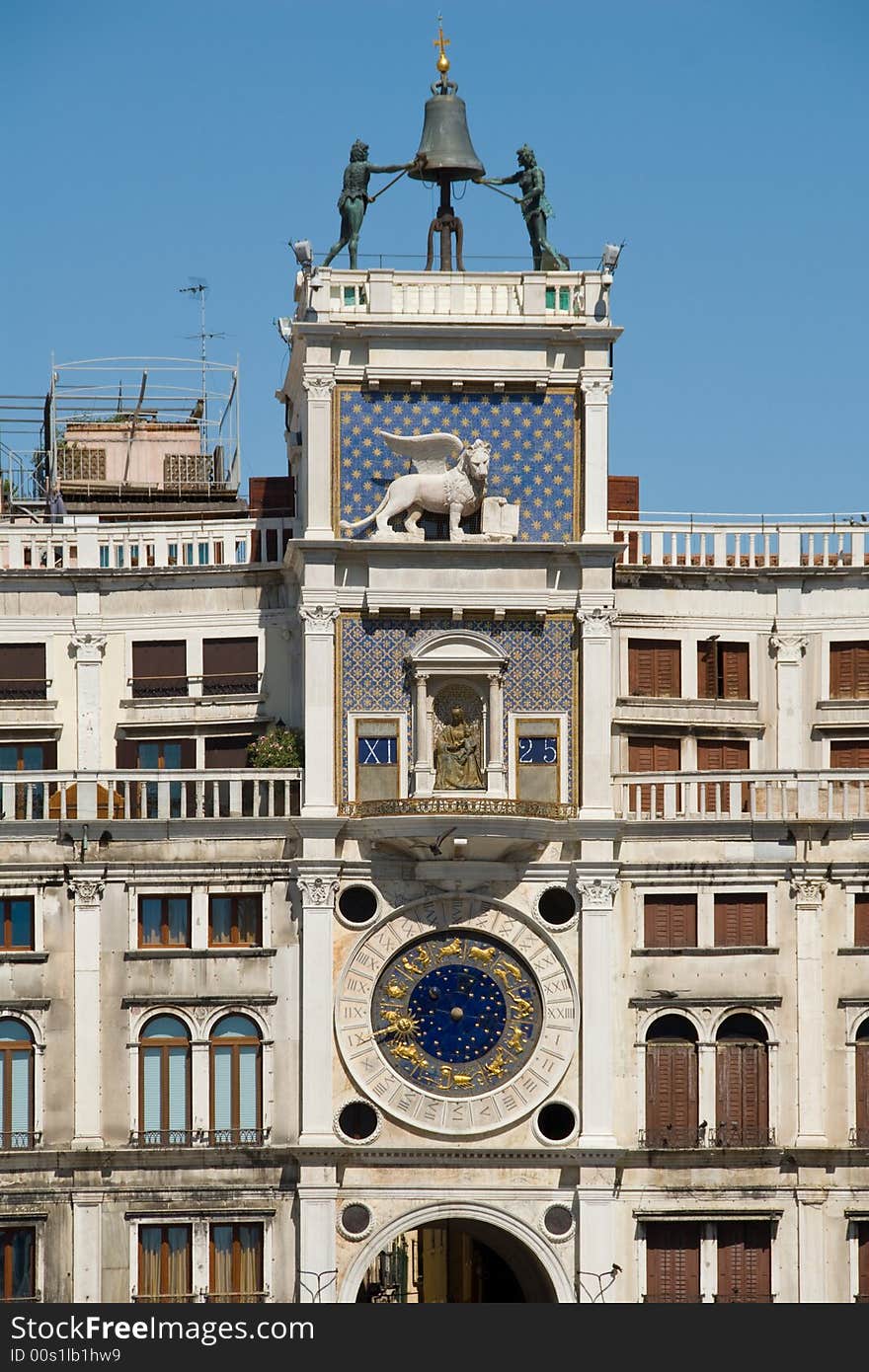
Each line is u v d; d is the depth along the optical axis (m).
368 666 81.94
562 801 82.00
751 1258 81.00
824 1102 81.31
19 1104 80.69
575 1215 80.56
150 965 81.00
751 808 82.12
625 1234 80.69
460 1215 80.31
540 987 81.44
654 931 82.00
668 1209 80.62
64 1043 80.75
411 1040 81.00
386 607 81.75
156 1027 81.06
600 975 81.31
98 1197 80.12
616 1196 80.75
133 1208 80.12
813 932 81.75
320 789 81.25
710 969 81.62
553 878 81.75
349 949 81.06
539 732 82.12
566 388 83.19
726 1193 80.88
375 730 81.75
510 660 82.19
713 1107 81.19
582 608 82.25
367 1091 80.44
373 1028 80.94
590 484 82.69
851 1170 81.00
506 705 82.12
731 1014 81.56
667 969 81.62
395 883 81.44
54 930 81.19
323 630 81.69
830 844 82.00
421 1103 80.62
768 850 82.00
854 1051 81.44
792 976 81.69
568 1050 81.25
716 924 82.00
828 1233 80.81
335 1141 80.06
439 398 82.88
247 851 81.44
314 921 80.81
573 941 81.62
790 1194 81.00
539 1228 80.44
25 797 82.75
